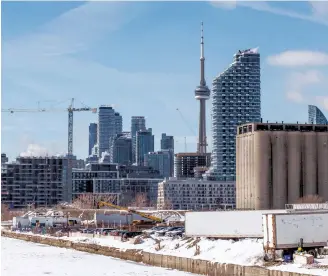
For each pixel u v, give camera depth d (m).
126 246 178.62
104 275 136.38
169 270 138.75
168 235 180.50
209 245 142.00
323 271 106.31
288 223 119.38
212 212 149.75
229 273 119.94
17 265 160.62
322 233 120.19
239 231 145.25
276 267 112.62
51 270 149.12
